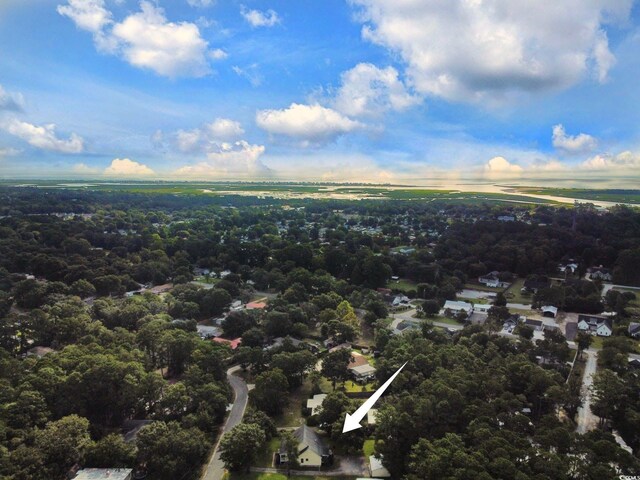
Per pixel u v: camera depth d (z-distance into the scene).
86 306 146.12
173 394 91.12
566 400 89.00
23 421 77.06
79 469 75.75
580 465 63.78
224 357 112.38
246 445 78.62
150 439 77.06
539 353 115.69
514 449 65.94
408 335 122.88
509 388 93.62
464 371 92.75
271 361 112.62
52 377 87.69
